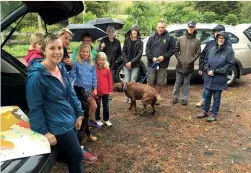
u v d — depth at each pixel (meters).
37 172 2.11
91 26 4.31
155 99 5.47
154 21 16.94
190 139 4.48
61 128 2.47
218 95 5.10
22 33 5.00
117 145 4.25
